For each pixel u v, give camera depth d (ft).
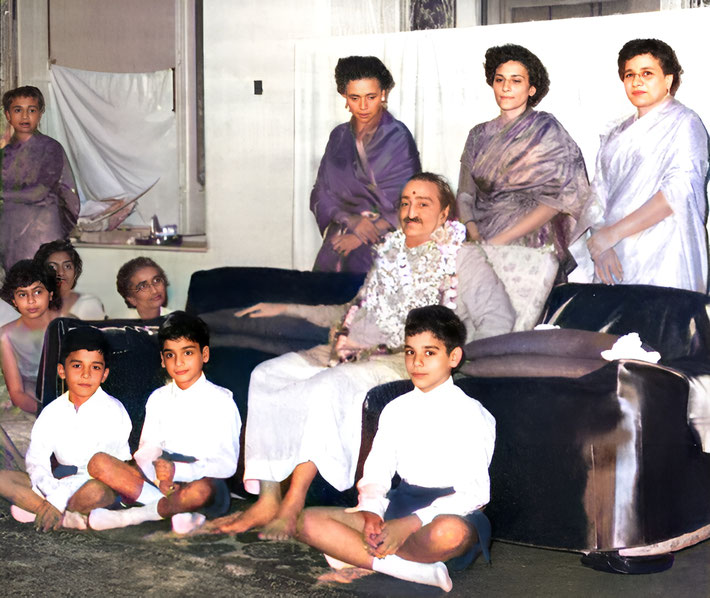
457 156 12.29
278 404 9.79
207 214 14.64
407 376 9.91
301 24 13.70
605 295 10.27
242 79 14.17
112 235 16.85
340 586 8.27
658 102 10.75
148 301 13.38
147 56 18.02
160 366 11.16
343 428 9.48
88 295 14.16
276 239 14.08
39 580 8.52
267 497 9.78
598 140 11.27
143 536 9.79
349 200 13.10
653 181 10.80
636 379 7.96
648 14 10.85
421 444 8.73
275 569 8.73
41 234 16.87
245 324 11.53
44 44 18.37
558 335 8.84
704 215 10.70
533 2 12.60
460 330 8.85
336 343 10.66
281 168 13.94
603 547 8.09
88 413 10.66
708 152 10.61
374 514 8.41
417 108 12.53
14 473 10.68
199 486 9.93
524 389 8.45
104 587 8.32
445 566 8.18
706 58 10.52
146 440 10.58
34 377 12.56
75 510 10.14
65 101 18.44
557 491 8.29
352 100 12.83
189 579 8.51
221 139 14.42
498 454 8.61
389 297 10.43
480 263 10.15
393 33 12.69
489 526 8.44
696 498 8.57
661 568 8.52
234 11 14.14
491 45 11.90
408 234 10.40
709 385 8.65
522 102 11.67
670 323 9.81
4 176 17.02
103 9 17.98
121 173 18.28
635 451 7.94
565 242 11.49
